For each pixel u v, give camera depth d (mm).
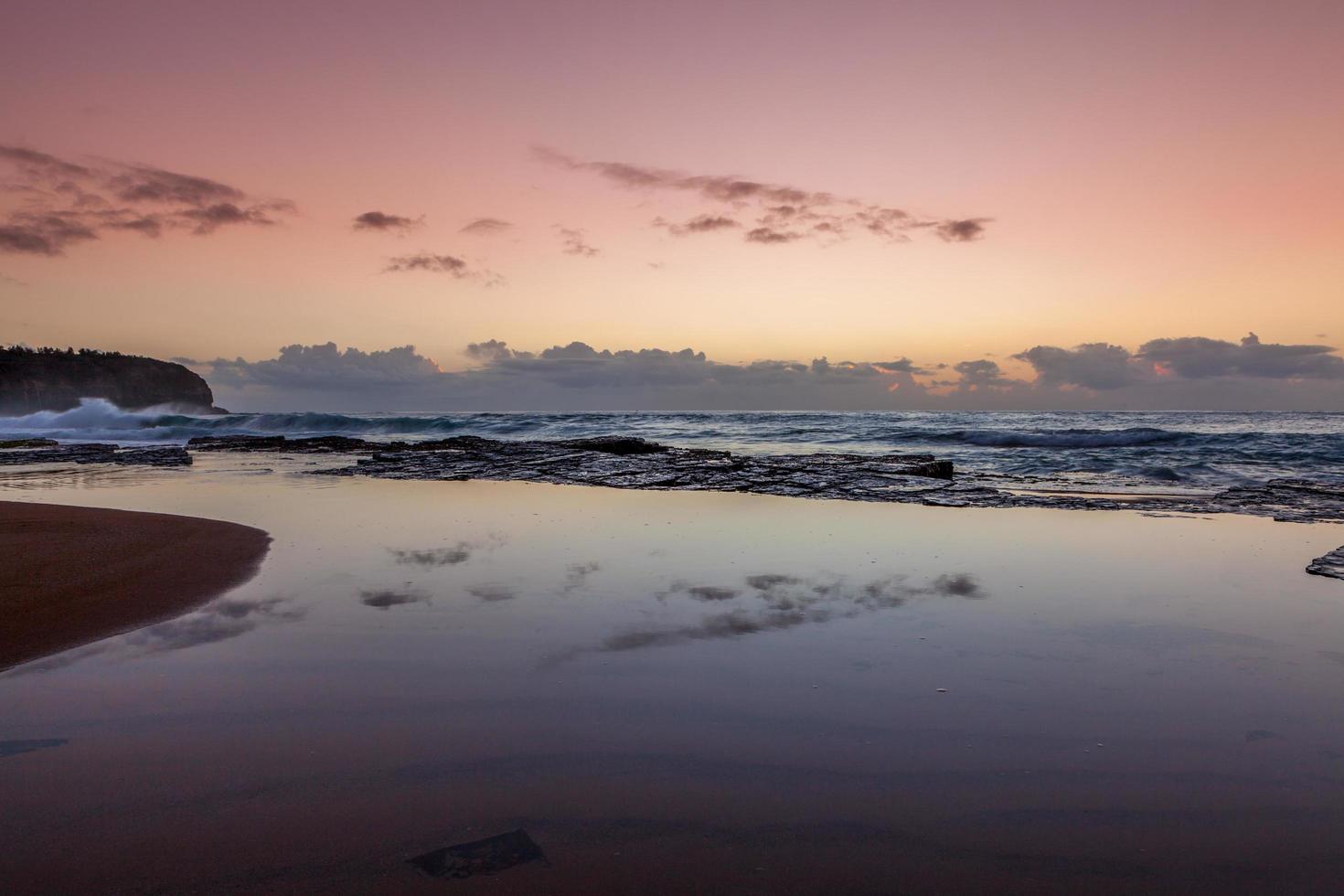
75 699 3779
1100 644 4699
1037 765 3127
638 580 6344
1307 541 8484
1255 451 23781
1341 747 3293
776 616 5262
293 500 11898
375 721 3527
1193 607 5574
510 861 2473
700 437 37438
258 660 4340
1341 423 58375
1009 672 4191
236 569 6703
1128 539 8523
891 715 3615
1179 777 3027
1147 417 83188
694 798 2865
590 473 16203
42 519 9359
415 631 4895
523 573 6559
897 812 2773
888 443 32562
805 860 2484
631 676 4117
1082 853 2523
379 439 37906
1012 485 15805
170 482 15211
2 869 2412
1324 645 4688
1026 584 6270
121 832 2623
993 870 2434
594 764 3127
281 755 3191
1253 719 3590
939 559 7301
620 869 2430
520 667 4230
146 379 127438
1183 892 2318
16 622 5109
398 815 2742
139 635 4805
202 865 2439
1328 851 2527
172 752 3221
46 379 105062
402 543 7996
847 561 7145
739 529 9000
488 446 25297
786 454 23516
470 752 3232
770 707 3707
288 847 2543
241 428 41781
